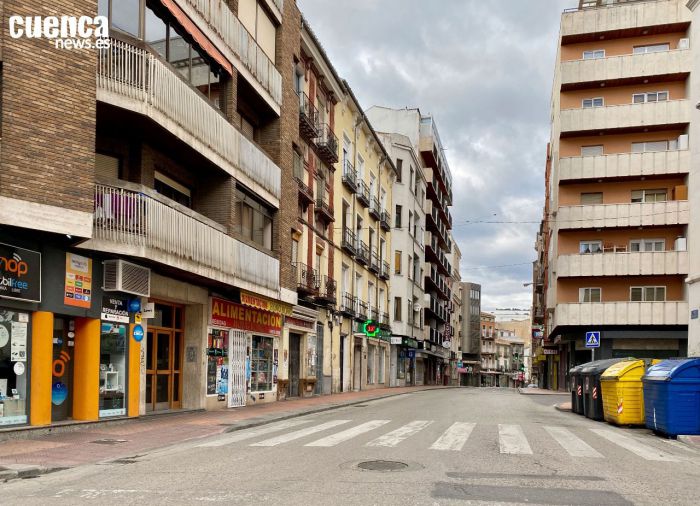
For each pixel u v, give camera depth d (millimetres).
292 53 23453
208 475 7383
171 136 14359
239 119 20422
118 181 12805
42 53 11203
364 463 8109
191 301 16484
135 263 13508
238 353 19266
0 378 10680
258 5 20641
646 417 12602
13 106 10711
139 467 8102
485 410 18031
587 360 36031
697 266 20188
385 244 41375
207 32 16484
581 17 36562
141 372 14234
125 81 12773
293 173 23922
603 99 36375
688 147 33781
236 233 17781
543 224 56812
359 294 35031
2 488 6961
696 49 21922
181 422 13695
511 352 135875
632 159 34469
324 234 28312
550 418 15859
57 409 12250
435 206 59438
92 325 12734
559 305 34219
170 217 14039
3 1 10758
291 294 22656
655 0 35594
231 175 17594
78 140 11578
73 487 6883
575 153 36406
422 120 54281
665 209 33625
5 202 10438
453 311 83688
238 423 13516
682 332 32656
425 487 6609
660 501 6172
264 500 6016
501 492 6422
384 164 40312
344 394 28922
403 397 28250
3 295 10516
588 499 6191
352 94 31359
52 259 11711
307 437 11148
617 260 33938
